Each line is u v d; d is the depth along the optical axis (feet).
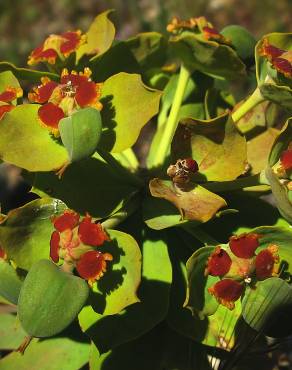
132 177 0.53
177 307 0.53
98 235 0.48
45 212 0.50
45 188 0.51
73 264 0.48
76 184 0.52
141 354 0.54
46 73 0.55
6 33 1.51
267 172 0.50
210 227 0.55
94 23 0.58
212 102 0.60
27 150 0.50
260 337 0.58
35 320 0.46
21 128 0.50
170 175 0.50
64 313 0.46
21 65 1.42
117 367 0.54
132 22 1.40
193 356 0.54
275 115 0.59
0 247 0.51
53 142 0.50
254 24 1.39
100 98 0.51
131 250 0.49
